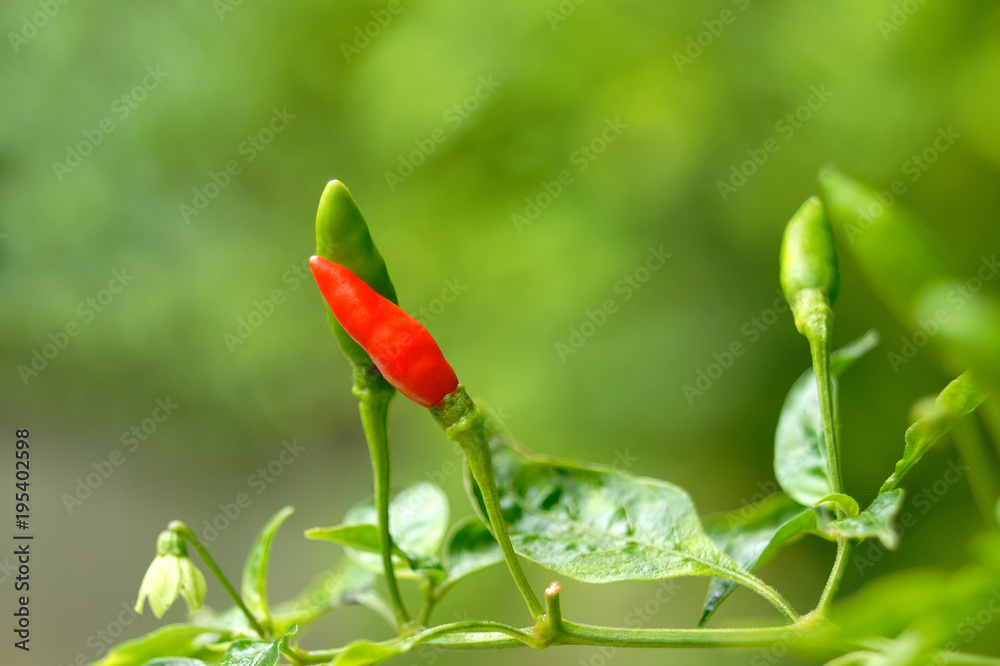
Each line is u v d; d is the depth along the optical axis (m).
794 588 1.00
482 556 0.38
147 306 1.72
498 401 1.18
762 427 1.11
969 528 0.84
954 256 0.91
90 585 1.37
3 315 1.77
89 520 1.57
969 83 0.89
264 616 0.38
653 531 0.37
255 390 1.77
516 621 1.03
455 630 0.35
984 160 0.92
